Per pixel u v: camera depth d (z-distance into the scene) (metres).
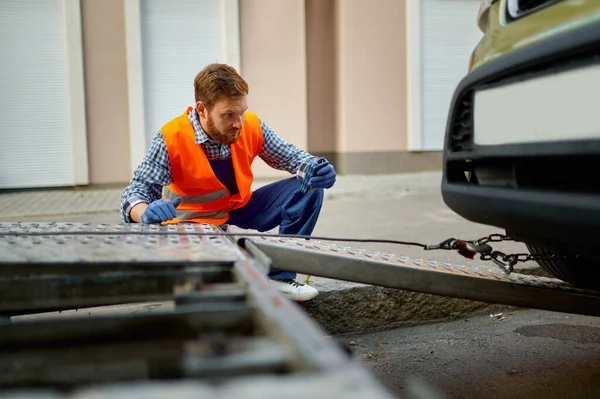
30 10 7.96
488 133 1.75
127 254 1.32
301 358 0.71
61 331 0.98
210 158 2.41
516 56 1.58
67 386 0.84
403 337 2.60
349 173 9.02
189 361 0.74
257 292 0.99
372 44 8.91
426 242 3.93
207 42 8.65
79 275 1.24
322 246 1.75
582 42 1.34
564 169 1.47
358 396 0.61
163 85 8.60
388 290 2.70
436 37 9.11
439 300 2.79
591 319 2.76
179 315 0.99
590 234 1.36
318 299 2.60
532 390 1.99
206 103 2.22
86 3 8.07
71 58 8.05
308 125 9.41
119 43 8.23
